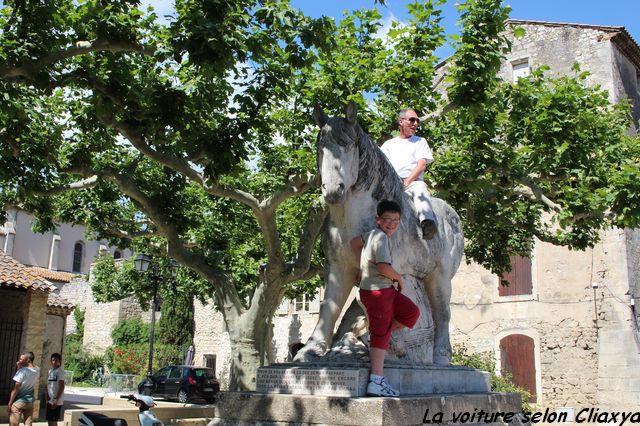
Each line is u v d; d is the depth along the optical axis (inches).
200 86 370.0
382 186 186.1
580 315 856.9
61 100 490.6
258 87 386.9
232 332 509.7
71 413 587.2
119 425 351.3
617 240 847.1
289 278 489.7
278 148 527.8
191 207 635.5
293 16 314.8
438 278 219.3
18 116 398.0
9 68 319.3
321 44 328.8
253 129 390.6
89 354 1647.4
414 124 223.8
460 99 422.0
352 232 179.5
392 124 445.4
